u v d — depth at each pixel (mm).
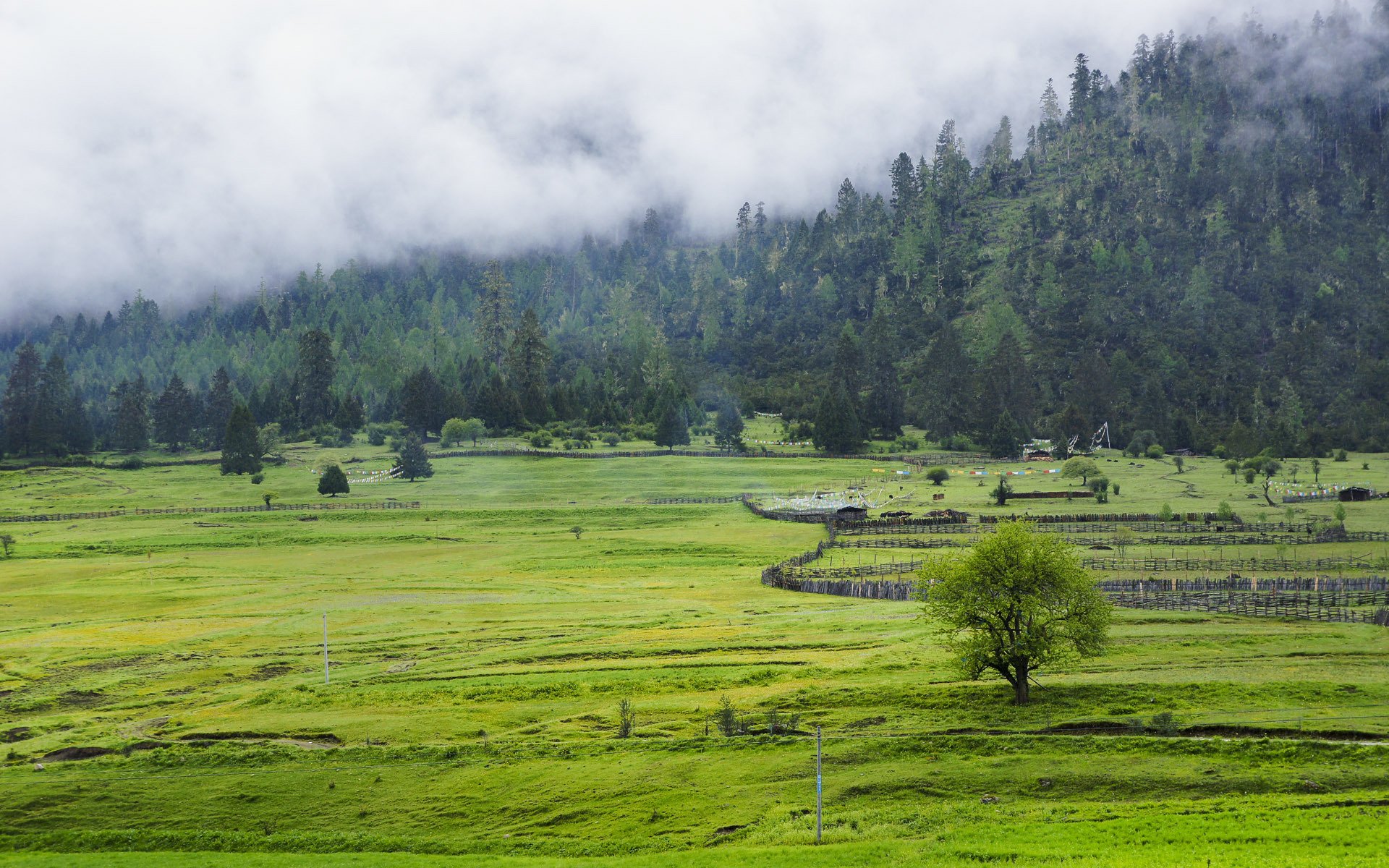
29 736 74438
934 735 63125
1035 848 46500
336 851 54781
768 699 73688
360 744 69500
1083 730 63000
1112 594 102812
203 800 61562
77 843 57312
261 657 95188
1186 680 71000
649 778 60344
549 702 77938
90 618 112562
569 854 52312
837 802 55438
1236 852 44312
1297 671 73000
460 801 59875
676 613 108062
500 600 118375
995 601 70000
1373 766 54438
